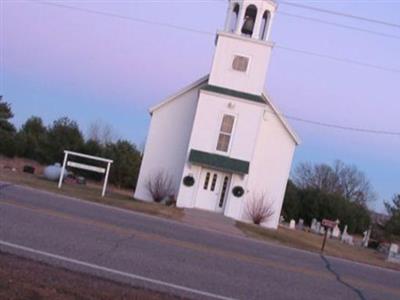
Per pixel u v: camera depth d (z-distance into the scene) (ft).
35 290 28.86
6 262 34.01
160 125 125.08
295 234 112.68
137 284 36.27
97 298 29.84
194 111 124.26
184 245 55.72
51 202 70.74
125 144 194.59
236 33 119.96
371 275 63.21
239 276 45.47
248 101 118.21
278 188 122.62
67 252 41.60
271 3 120.67
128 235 54.60
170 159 124.26
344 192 306.76
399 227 197.47
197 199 118.52
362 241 170.50
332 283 50.55
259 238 87.76
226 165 116.78
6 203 59.62
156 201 121.60
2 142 195.00
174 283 38.78
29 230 46.93
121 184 187.21
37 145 200.95
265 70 119.85
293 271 53.21
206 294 37.60
